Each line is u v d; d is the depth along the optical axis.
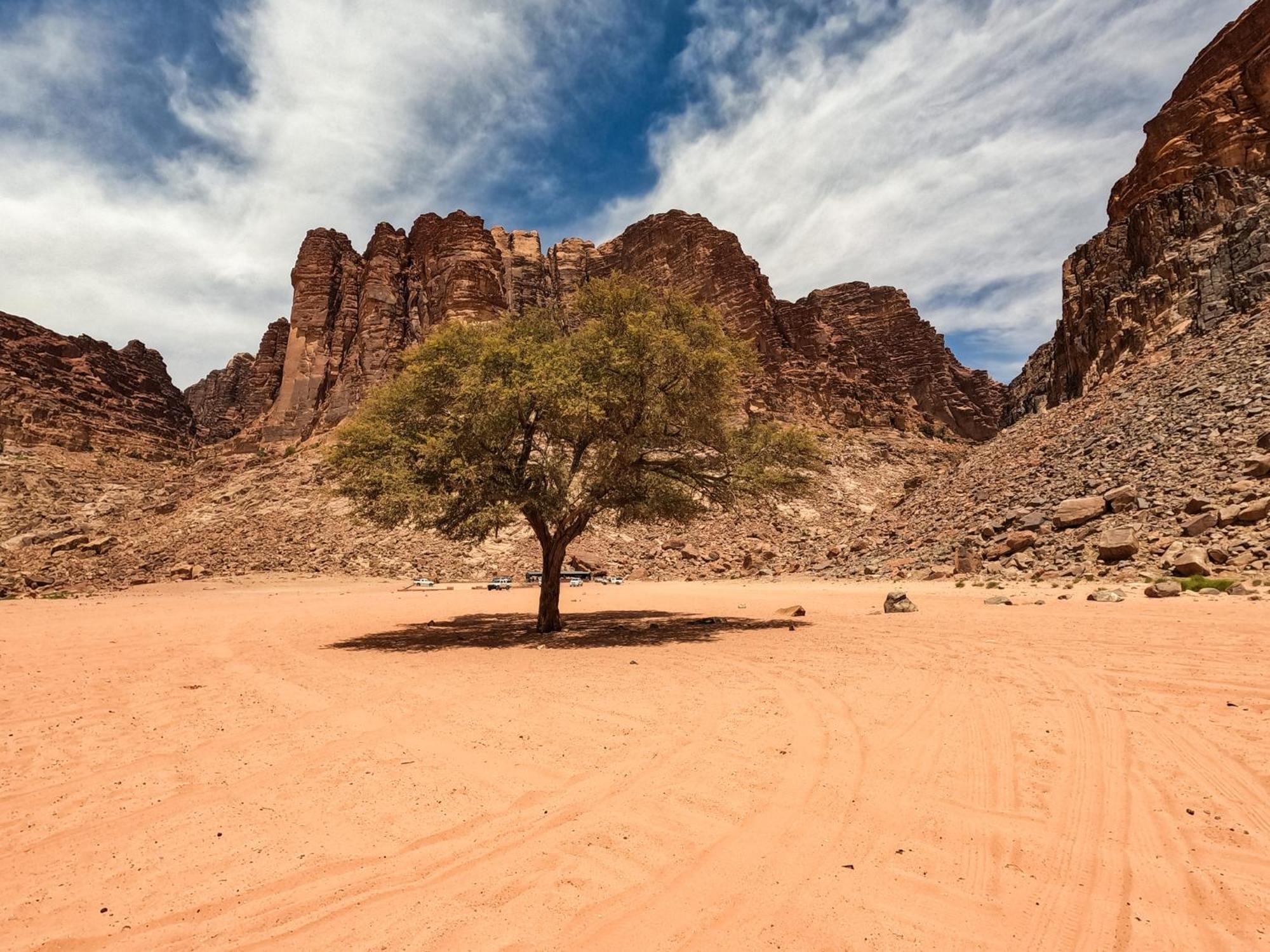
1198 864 3.70
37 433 113.62
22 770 6.16
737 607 25.53
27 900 3.79
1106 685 7.86
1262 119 59.94
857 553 46.44
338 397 112.12
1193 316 50.44
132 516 83.19
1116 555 23.39
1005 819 4.40
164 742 7.05
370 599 36.69
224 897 3.76
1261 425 27.70
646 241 140.12
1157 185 65.44
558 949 3.15
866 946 3.10
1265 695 6.94
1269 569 18.17
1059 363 73.06
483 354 16.62
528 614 25.06
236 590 50.19
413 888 3.79
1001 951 3.02
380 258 122.25
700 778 5.38
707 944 3.16
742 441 18.88
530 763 5.96
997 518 35.91
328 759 6.31
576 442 18.42
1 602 34.50
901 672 9.48
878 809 4.64
